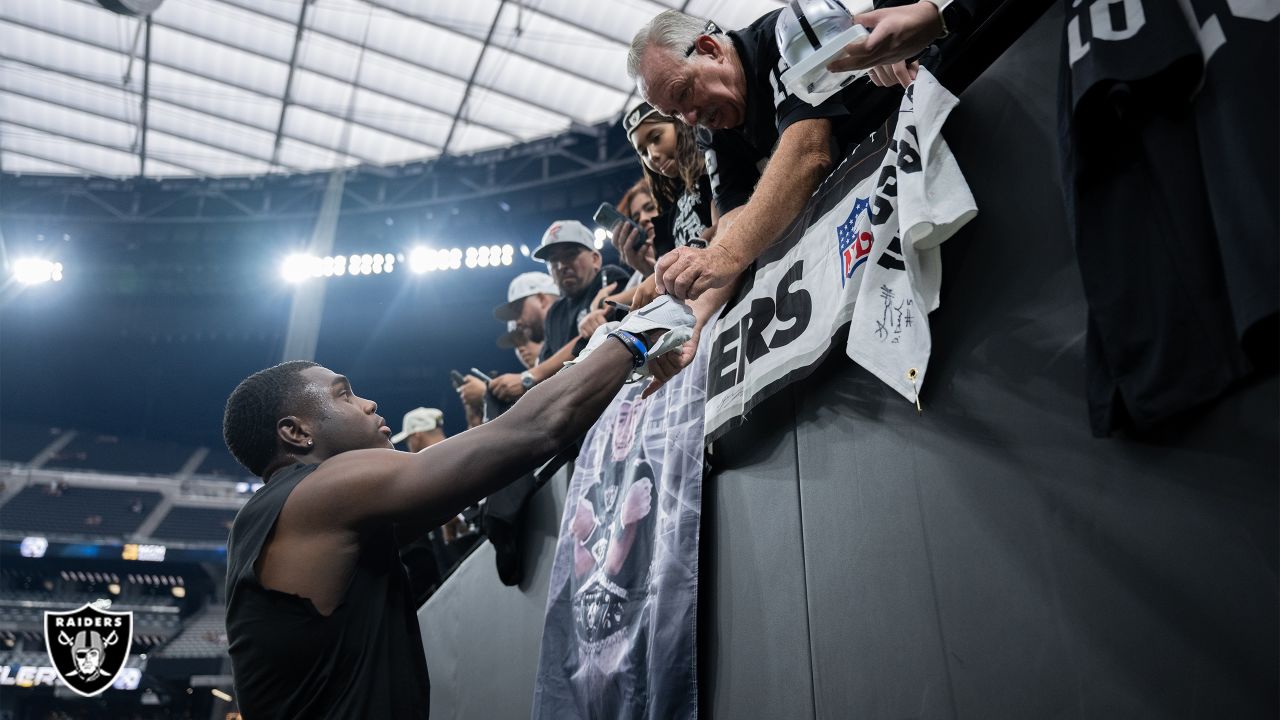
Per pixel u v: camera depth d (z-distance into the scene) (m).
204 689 20.92
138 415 26.83
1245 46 1.13
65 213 19.73
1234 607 1.10
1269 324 1.06
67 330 23.38
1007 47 1.74
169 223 19.56
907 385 1.60
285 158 18.72
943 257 1.66
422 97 16.45
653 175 2.88
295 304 19.25
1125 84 1.22
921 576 1.55
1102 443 1.30
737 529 2.09
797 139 1.94
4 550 21.38
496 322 21.80
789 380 1.93
